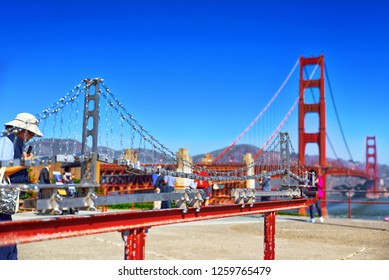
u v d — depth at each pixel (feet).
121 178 69.10
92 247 27.50
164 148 14.29
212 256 24.58
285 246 28.94
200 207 13.98
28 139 12.55
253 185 76.02
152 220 12.17
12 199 11.85
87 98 10.78
